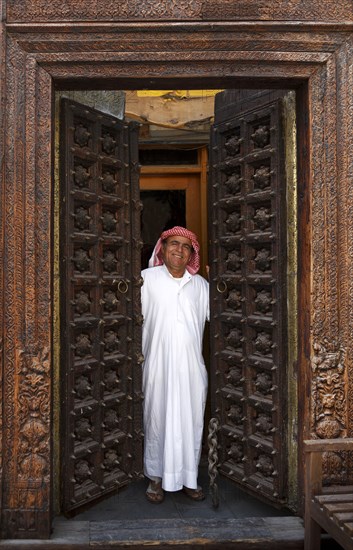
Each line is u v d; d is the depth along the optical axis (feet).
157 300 9.97
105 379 9.39
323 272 8.11
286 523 8.29
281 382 8.89
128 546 7.69
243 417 9.62
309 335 8.14
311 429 8.09
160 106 12.85
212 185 10.35
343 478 8.05
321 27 7.98
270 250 9.19
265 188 9.28
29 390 7.82
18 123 7.84
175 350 9.76
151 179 14.48
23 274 7.84
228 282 9.99
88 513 9.09
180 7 7.91
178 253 9.78
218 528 8.13
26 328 7.83
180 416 9.66
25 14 7.82
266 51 8.02
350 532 6.04
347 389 8.13
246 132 9.59
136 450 9.80
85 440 9.00
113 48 7.92
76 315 8.84
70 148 8.66
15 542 7.63
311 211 8.09
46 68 7.95
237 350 9.89
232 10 7.91
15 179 7.82
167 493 10.01
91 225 9.14
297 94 8.59
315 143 8.11
